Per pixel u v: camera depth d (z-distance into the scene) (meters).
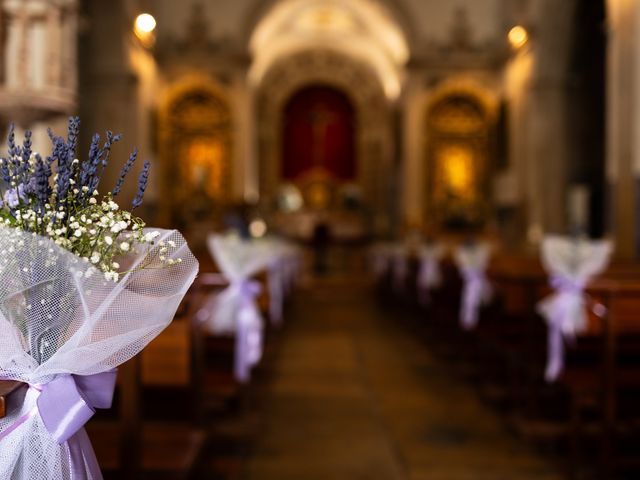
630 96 9.82
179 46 18.30
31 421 2.04
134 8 15.52
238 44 18.39
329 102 24.14
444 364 9.08
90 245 2.07
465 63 18.83
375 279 18.67
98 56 14.79
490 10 18.77
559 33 15.66
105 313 1.99
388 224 22.17
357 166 24.08
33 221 2.01
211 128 18.70
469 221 18.94
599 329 5.61
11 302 1.94
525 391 6.48
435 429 6.14
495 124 19.02
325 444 5.72
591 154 16.05
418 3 18.77
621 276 6.13
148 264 2.11
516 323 7.46
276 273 9.70
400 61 20.73
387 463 5.26
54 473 2.04
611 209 10.30
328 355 9.73
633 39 9.76
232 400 6.16
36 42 7.41
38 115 7.43
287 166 23.94
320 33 22.27
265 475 5.00
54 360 1.97
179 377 4.34
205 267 7.84
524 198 16.78
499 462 5.29
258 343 6.14
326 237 20.67
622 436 5.20
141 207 15.12
